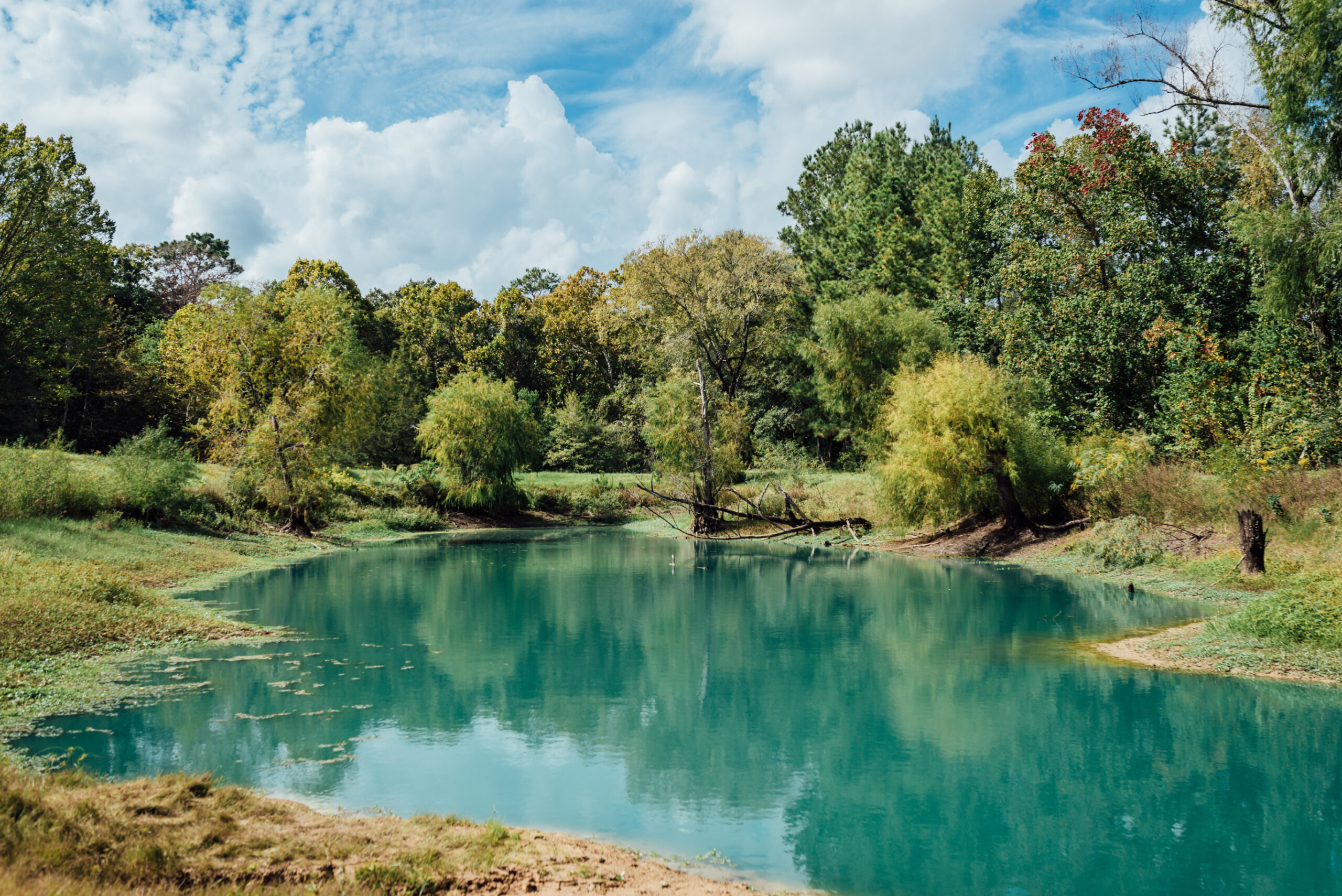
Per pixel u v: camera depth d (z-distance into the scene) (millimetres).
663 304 46906
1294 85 18125
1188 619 15211
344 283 66562
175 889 4379
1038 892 5715
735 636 15352
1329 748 8688
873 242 49656
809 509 36812
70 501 22375
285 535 30812
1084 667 12297
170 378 46219
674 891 5297
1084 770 8188
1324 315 22469
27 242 38219
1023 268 31234
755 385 54344
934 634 15188
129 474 25078
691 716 10242
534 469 59125
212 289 32312
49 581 13602
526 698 11062
